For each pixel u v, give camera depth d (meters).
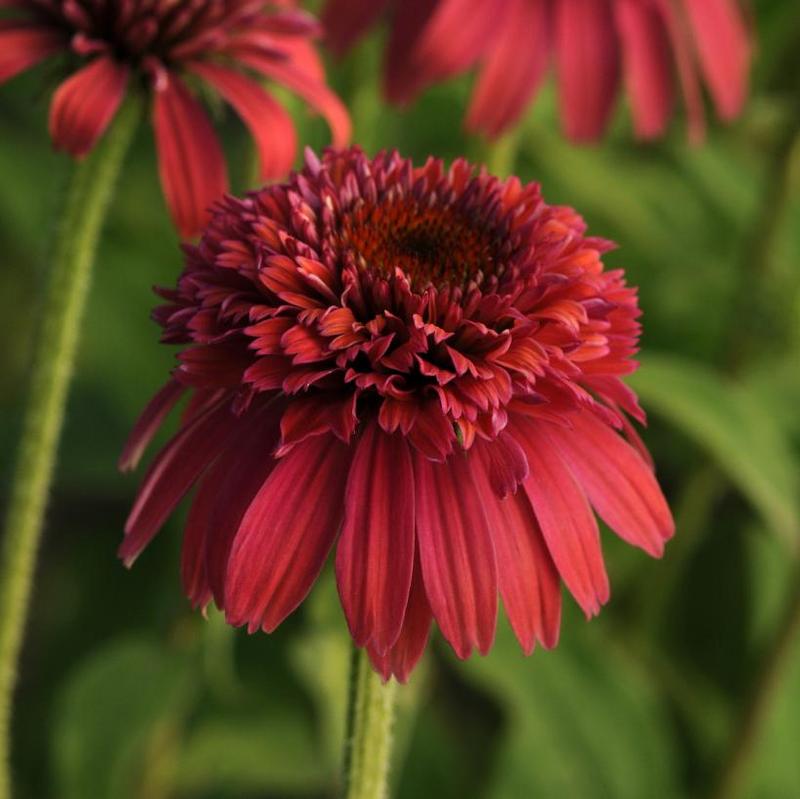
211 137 0.51
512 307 0.42
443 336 0.41
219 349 0.42
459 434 0.42
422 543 0.41
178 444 0.43
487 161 0.59
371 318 0.42
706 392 0.56
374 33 0.63
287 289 0.42
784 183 0.65
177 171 0.50
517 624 0.41
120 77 0.50
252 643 0.66
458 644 0.41
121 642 0.58
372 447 0.42
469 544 0.41
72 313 0.50
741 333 0.65
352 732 0.44
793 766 0.65
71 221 0.50
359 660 0.44
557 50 0.59
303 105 0.58
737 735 0.61
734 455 0.56
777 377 0.65
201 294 0.42
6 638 0.50
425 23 0.59
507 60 0.59
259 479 0.42
